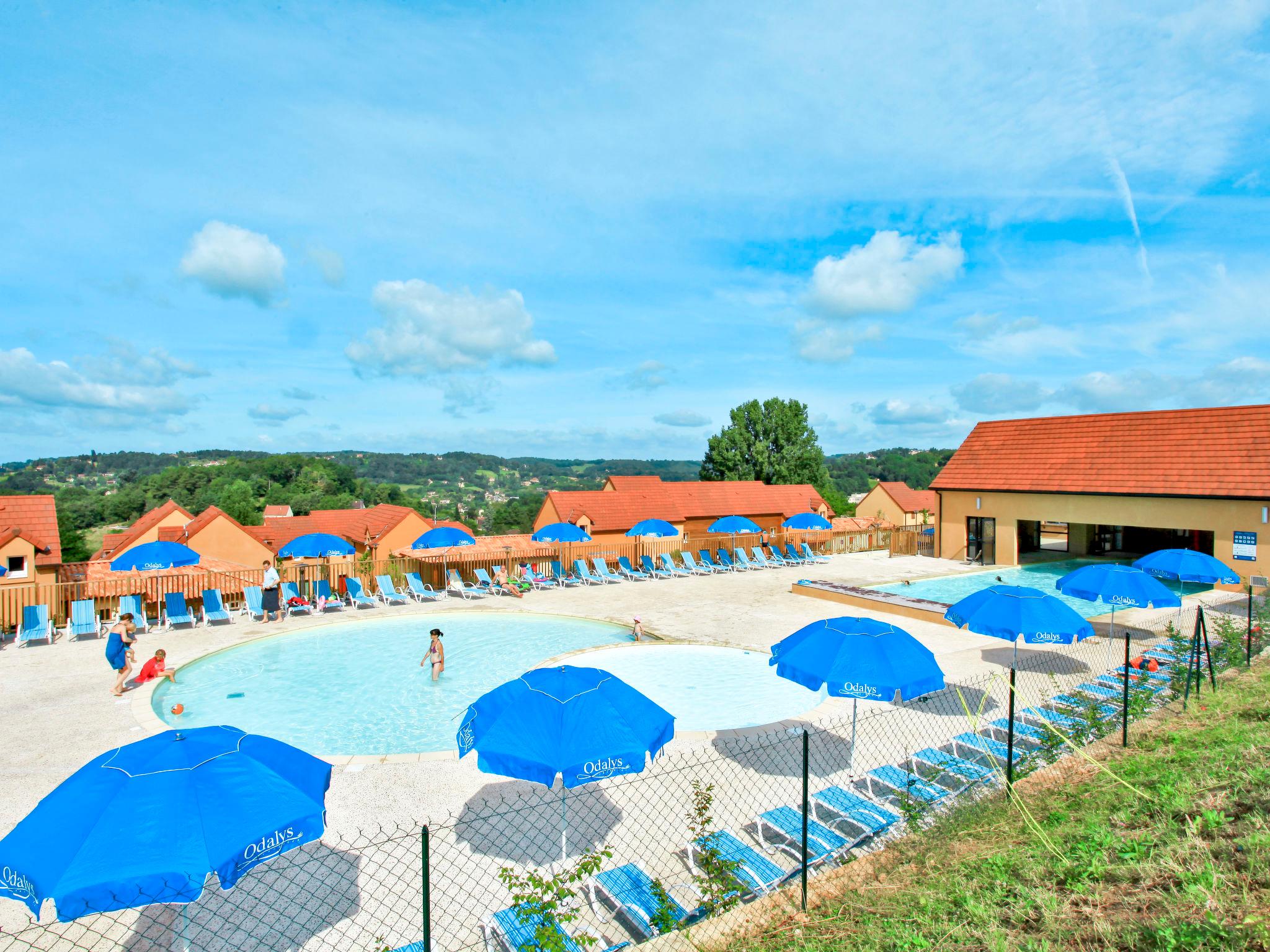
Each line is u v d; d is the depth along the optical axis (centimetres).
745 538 3206
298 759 529
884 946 475
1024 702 1116
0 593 1866
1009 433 3033
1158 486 2386
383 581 2167
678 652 1573
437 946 552
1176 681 1041
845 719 1055
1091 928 452
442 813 784
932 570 2769
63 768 922
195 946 554
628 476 4453
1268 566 2120
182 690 1342
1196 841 533
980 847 611
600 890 625
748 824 745
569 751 592
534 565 2653
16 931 570
